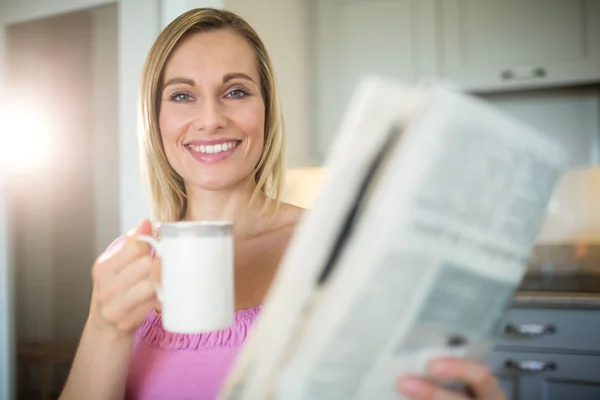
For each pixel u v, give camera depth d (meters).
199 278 0.54
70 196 1.84
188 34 0.88
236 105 0.87
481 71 1.87
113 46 1.67
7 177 1.72
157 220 1.03
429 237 0.41
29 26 1.75
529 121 2.01
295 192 1.96
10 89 1.74
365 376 0.45
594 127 1.94
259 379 0.45
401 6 1.96
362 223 0.41
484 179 0.41
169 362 0.78
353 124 0.40
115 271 0.62
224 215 0.95
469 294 0.43
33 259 1.84
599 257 1.96
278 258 0.89
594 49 1.75
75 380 0.68
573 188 1.98
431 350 0.45
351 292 0.42
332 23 2.05
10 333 1.73
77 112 1.77
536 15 1.81
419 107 0.40
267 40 1.69
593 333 1.54
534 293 1.62
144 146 0.98
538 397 1.59
